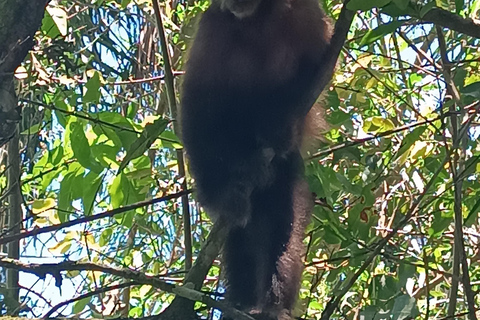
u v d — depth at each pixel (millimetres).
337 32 4562
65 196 5203
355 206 4801
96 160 5023
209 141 5207
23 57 3344
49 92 5109
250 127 5219
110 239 6758
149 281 3691
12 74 3332
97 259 5914
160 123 4324
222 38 5270
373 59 6551
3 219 5387
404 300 4145
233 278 5215
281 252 5223
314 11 5238
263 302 5062
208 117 5242
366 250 4719
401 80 7215
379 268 6234
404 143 4980
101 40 7102
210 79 5273
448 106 4531
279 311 5047
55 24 4910
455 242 4848
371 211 4812
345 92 6012
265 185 5270
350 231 4762
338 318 5852
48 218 5488
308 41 5102
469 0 5621
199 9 6121
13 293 4613
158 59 7309
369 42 4094
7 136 3436
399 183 6094
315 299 6203
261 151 5199
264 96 5160
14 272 4719
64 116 5098
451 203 5344
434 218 5328
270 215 5297
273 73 5121
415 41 6207
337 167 6203
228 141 5207
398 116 6305
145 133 4316
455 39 5754
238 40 5223
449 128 5188
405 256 5367
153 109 6469
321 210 5129
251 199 5297
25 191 5891
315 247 5918
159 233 6582
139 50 7309
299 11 5172
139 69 7270
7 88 3361
